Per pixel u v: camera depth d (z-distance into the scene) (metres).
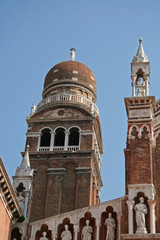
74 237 41.25
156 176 41.78
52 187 69.06
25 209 45.34
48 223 42.56
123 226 39.62
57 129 74.94
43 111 77.06
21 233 43.56
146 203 39.72
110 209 41.75
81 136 73.56
